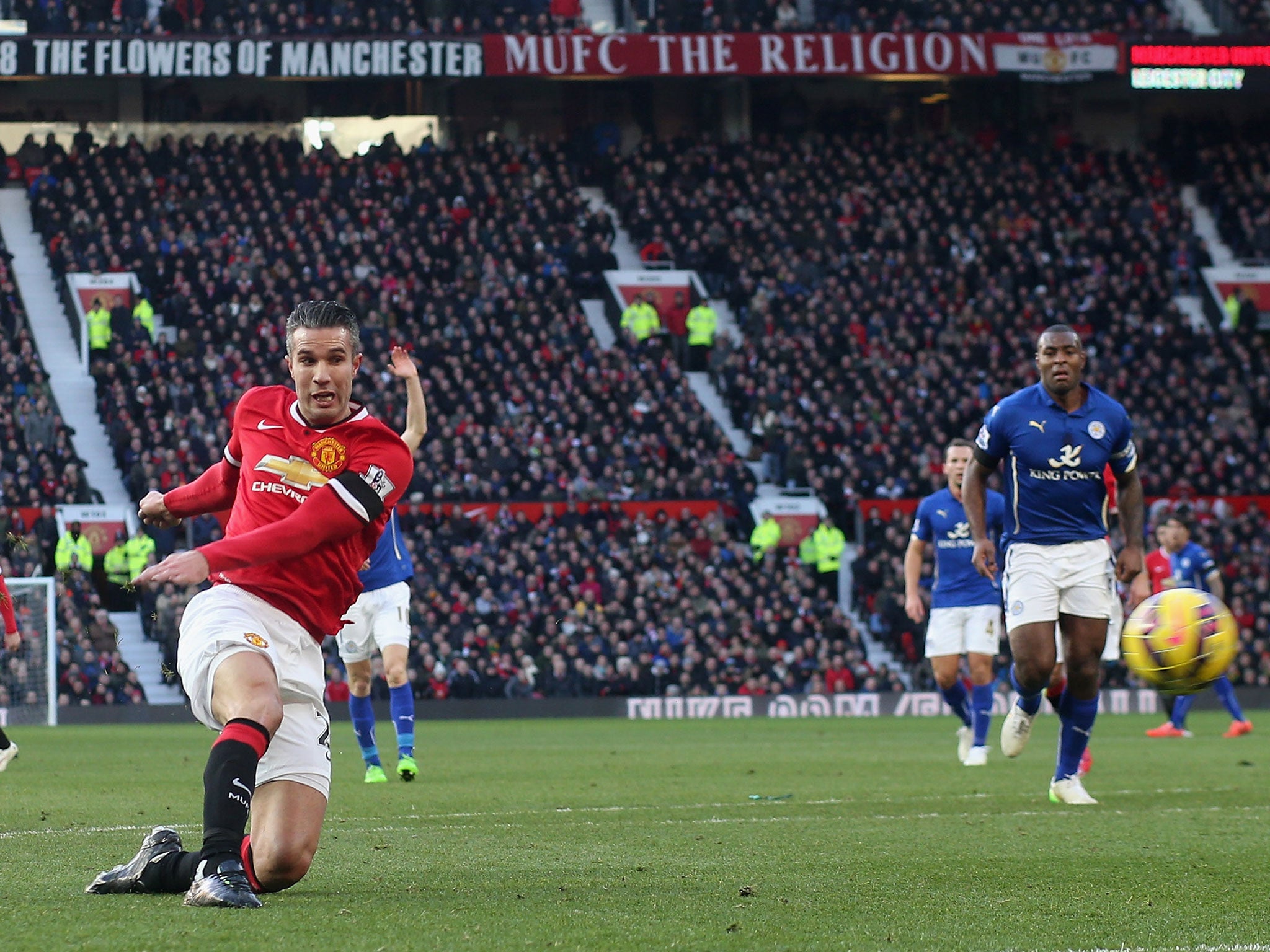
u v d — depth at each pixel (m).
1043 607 34.09
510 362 115.44
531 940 16.67
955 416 116.88
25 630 88.00
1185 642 28.64
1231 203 145.38
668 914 18.78
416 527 102.06
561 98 146.50
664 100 147.88
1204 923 18.44
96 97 138.75
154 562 95.75
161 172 129.00
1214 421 121.12
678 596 100.88
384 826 29.97
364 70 130.12
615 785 40.53
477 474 105.06
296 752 19.53
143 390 106.06
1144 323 132.00
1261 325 135.75
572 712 95.12
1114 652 49.09
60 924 17.11
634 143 147.50
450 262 125.06
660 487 107.56
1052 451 33.66
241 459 20.77
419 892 20.58
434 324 115.50
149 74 126.25
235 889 18.20
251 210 125.19
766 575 103.56
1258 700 103.25
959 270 132.88
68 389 114.50
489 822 30.83
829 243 133.62
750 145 141.00
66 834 28.09
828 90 149.88
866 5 144.00
